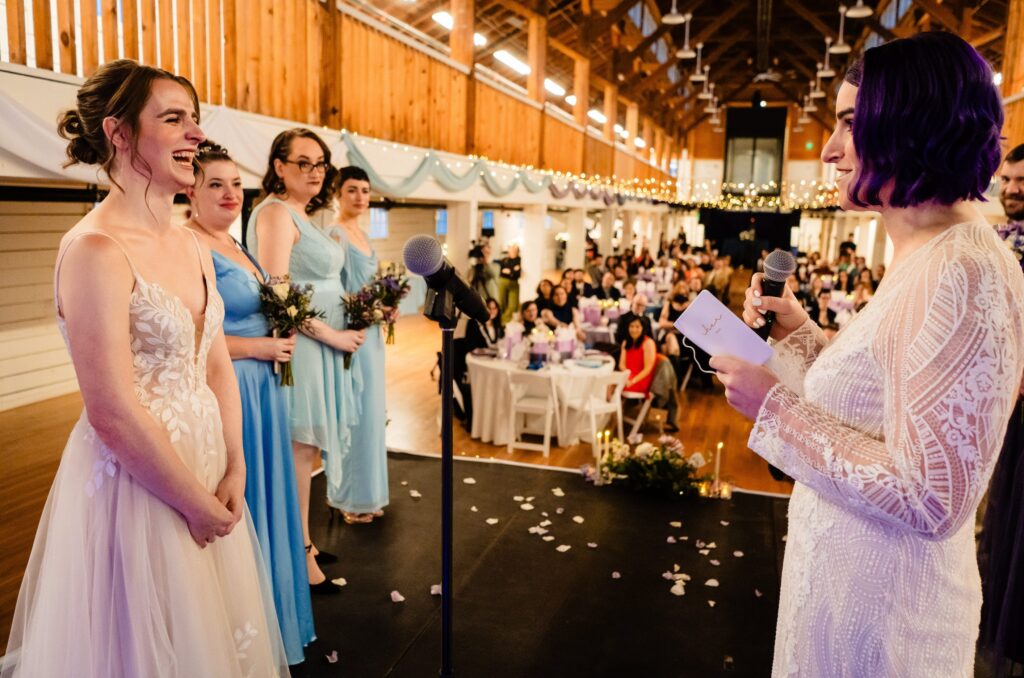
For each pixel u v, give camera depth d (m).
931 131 0.96
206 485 1.72
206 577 1.65
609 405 6.09
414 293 13.72
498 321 6.54
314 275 3.07
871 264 20.66
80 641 1.51
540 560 3.63
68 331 1.46
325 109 5.97
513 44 16.39
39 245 7.18
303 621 2.76
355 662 2.72
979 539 2.78
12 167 3.38
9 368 6.95
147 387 1.58
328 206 3.28
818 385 1.11
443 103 8.39
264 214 2.91
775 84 28.80
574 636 2.96
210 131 4.55
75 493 1.54
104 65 1.58
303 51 5.68
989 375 0.89
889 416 0.98
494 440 6.10
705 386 8.64
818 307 11.29
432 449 5.79
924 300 0.95
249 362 2.40
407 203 10.32
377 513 4.13
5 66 3.37
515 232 20.69
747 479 5.41
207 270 1.77
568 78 20.03
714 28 19.22
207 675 1.58
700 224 33.00
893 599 1.03
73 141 1.57
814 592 1.11
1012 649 2.31
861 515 1.05
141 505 1.53
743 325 1.18
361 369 3.71
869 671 1.05
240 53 5.02
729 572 3.55
